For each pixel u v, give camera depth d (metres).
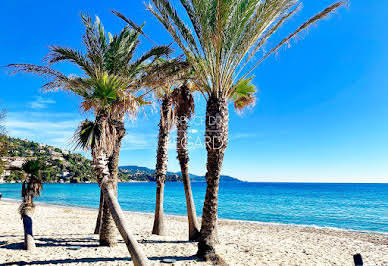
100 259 5.82
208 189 6.25
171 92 9.29
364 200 44.97
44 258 5.83
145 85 6.89
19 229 10.03
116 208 4.94
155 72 6.81
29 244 6.57
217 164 6.20
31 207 6.88
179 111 8.79
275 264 6.18
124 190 81.75
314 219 22.06
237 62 6.41
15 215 14.88
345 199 47.16
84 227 11.45
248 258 6.59
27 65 5.42
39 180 6.95
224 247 7.94
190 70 8.12
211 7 6.11
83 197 46.62
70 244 7.40
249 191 79.19
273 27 6.41
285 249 8.26
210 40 6.14
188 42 6.55
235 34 6.19
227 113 6.42
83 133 5.54
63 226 11.61
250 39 6.27
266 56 6.61
